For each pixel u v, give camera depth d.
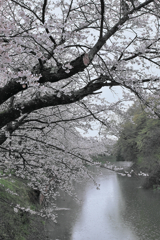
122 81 2.64
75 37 2.22
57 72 2.36
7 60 1.90
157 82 2.92
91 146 5.82
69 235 9.03
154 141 20.28
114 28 2.48
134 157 28.70
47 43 2.16
